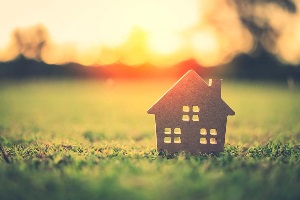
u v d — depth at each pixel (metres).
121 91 36.47
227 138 9.41
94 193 4.67
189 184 4.97
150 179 5.18
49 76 60.31
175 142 6.97
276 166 5.94
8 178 5.32
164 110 6.95
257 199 4.53
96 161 6.39
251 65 50.25
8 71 58.56
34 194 4.71
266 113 17.31
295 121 13.80
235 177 5.27
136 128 12.14
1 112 17.53
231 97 27.89
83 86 45.25
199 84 6.91
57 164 6.20
